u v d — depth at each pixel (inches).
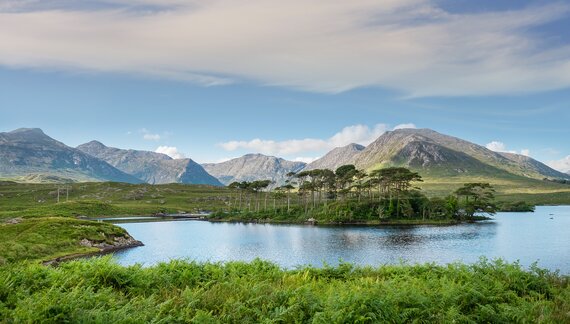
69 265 625.0
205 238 4202.8
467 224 5595.5
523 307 471.8
